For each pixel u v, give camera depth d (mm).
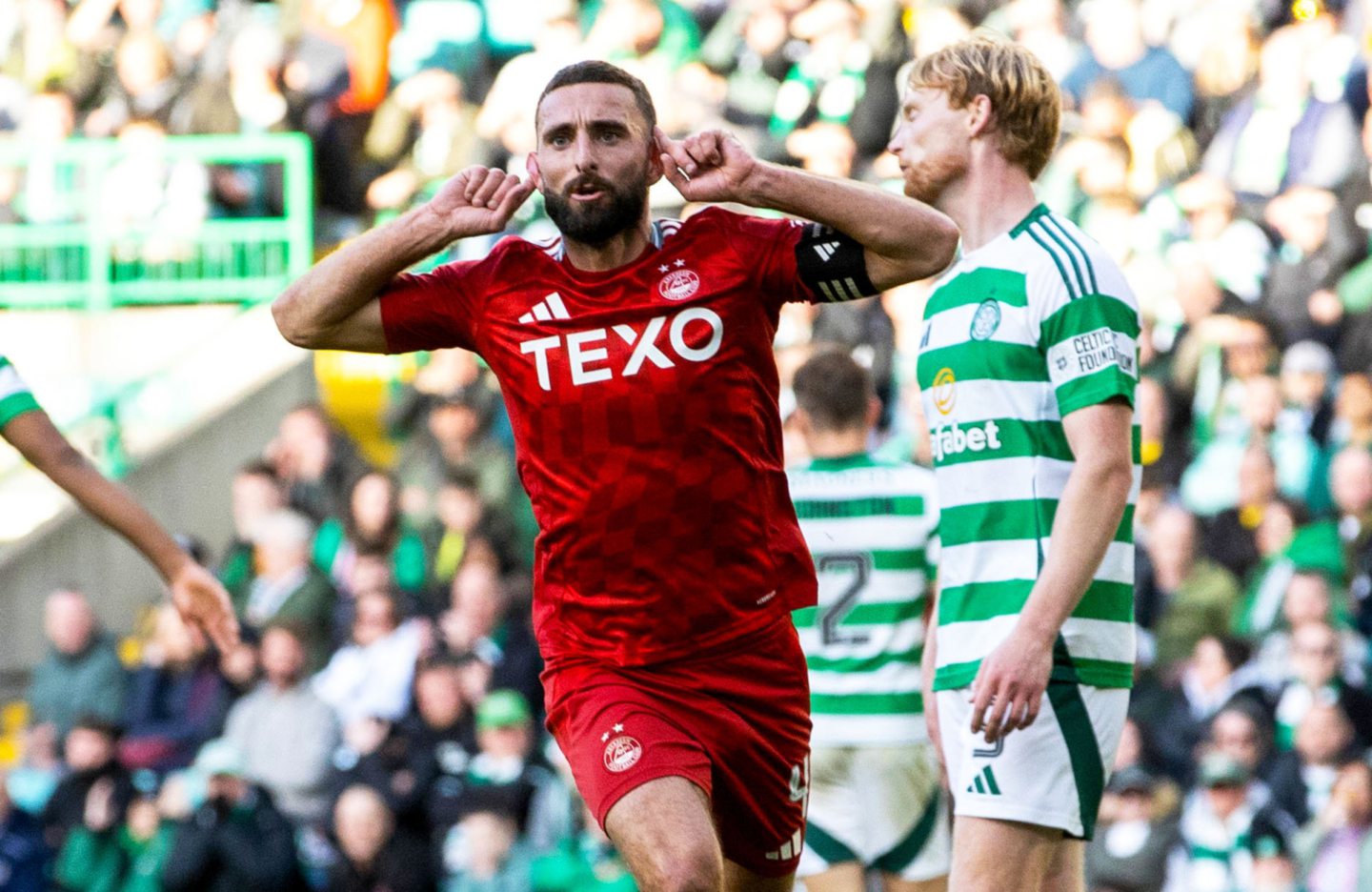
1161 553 31672
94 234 46000
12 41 49719
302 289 14352
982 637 15148
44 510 43344
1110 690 15047
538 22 48188
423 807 29766
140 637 39000
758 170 13836
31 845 31688
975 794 15031
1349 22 41188
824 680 21250
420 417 40531
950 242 13906
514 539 36688
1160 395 35031
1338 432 34156
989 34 16297
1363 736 27672
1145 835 27125
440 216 14008
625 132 13836
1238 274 36906
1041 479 15008
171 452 43719
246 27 48094
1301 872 26500
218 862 29609
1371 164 38719
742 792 14766
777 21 43969
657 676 14500
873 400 21859
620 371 14000
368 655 33125
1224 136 40125
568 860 29062
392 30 48156
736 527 14305
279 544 35656
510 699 29938
